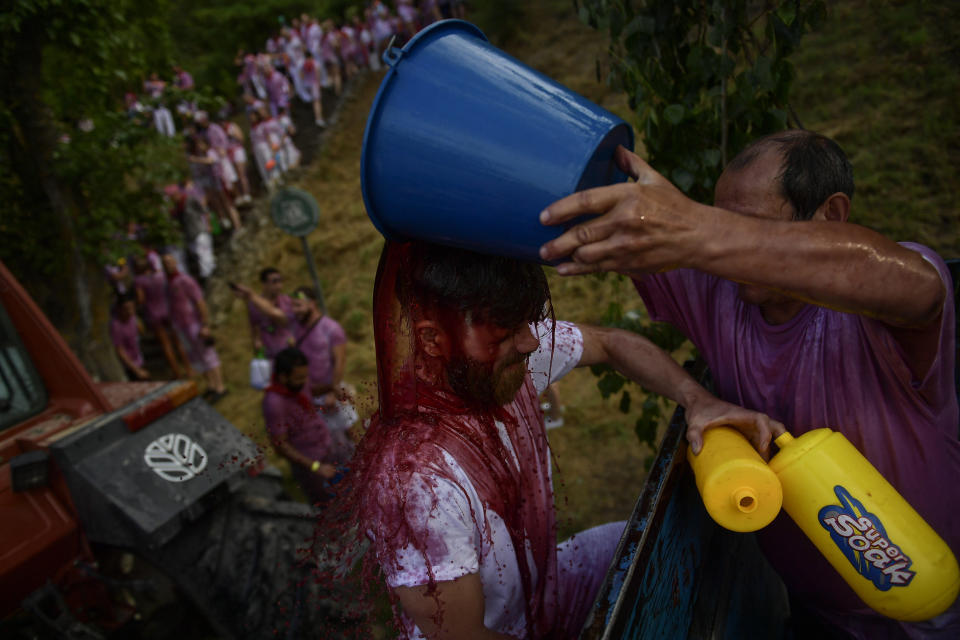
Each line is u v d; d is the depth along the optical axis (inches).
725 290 54.2
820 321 48.4
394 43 36.9
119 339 275.4
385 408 43.6
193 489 117.0
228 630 112.2
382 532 40.4
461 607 40.8
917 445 48.3
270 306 210.2
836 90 295.7
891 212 233.6
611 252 32.4
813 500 45.0
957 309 71.5
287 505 132.1
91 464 110.5
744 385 53.7
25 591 105.7
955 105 259.8
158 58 294.5
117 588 129.5
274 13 699.4
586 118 34.2
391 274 42.3
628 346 59.6
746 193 45.9
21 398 120.0
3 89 208.1
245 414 272.7
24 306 120.5
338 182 455.8
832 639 62.7
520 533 47.7
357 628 49.0
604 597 38.5
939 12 303.7
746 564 72.9
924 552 42.9
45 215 228.2
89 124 262.7
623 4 79.4
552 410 175.9
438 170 35.2
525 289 42.5
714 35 71.7
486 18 505.0
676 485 50.6
